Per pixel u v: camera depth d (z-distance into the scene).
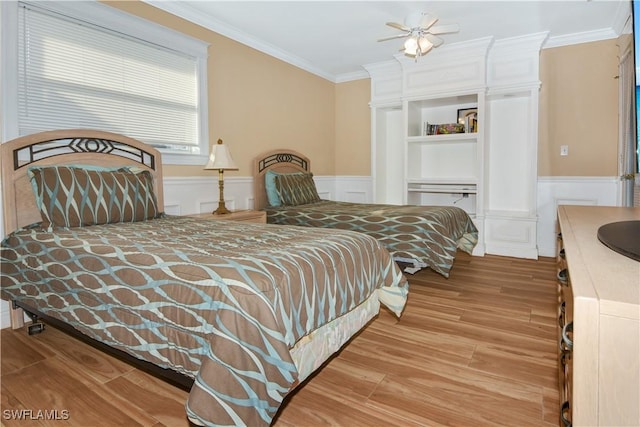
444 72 4.54
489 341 2.23
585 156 4.15
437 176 5.21
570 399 0.94
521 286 3.28
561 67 4.19
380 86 5.22
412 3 3.34
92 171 2.46
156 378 1.83
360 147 5.61
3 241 2.18
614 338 0.60
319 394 1.71
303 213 3.63
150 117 3.18
